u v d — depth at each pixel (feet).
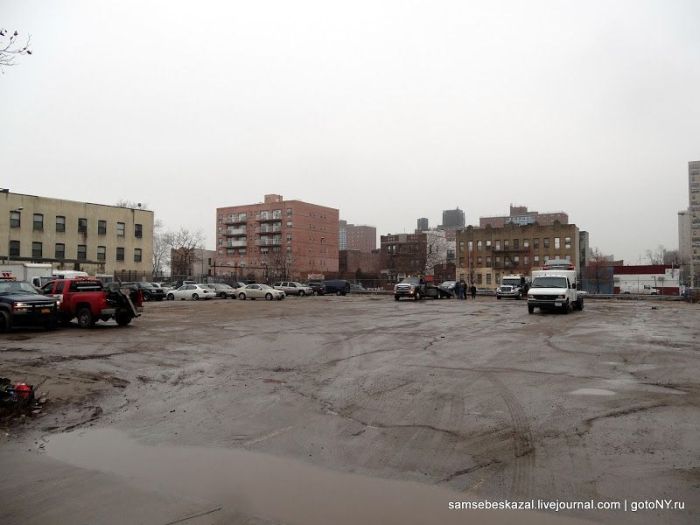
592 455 17.69
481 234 305.12
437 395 26.73
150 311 93.20
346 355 40.42
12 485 15.60
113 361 37.83
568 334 55.11
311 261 373.61
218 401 26.09
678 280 234.58
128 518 13.39
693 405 24.36
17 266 112.88
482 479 15.79
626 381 30.07
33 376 31.83
